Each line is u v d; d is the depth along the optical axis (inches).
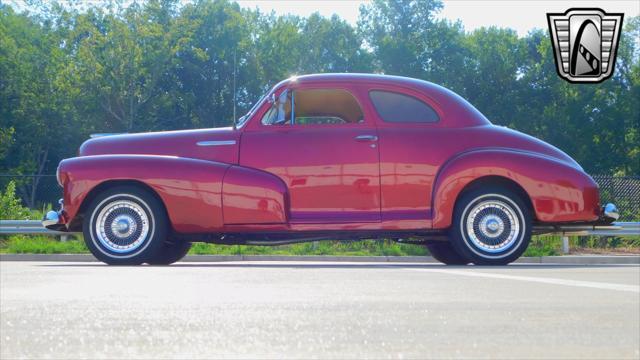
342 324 140.0
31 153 2290.8
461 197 319.9
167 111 2603.3
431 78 2802.7
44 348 115.4
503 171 316.5
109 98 2310.5
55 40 2332.7
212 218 318.7
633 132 2491.4
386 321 144.2
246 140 323.9
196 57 2650.1
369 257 519.5
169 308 161.9
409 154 319.0
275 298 181.3
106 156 322.3
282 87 328.8
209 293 191.8
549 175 318.7
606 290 202.4
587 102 2532.0
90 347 116.3
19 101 2269.9
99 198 320.5
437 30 2881.4
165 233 321.7
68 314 152.5
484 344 119.6
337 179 318.7
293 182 319.6
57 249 530.0
